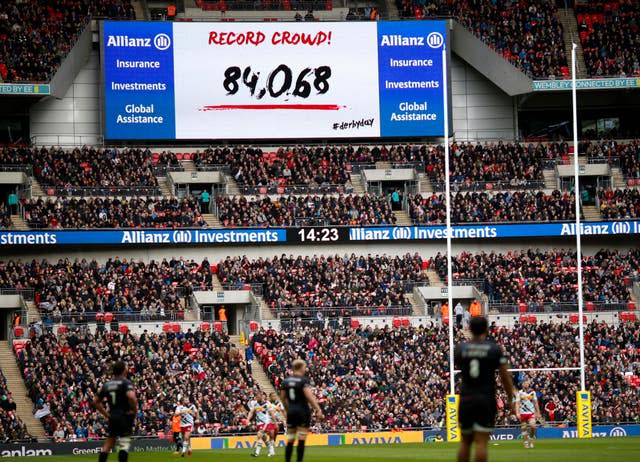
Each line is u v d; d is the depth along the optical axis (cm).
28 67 6738
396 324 6050
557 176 6981
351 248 6769
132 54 6869
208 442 4838
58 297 5906
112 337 5594
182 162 6894
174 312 5912
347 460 3206
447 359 5566
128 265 6253
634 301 6350
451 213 6675
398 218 6781
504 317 6141
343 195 6762
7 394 4941
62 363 5275
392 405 5222
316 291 6166
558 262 6581
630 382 5525
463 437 1561
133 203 6488
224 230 6469
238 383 5322
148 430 4884
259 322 5916
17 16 6925
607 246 6894
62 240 6262
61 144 7025
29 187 6469
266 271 6312
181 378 5244
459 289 6353
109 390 2170
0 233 6156
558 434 5050
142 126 6875
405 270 6419
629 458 2956
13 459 4131
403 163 6994
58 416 4959
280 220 6569
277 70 7025
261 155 6956
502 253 6825
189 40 6944
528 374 5459
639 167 7012
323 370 5438
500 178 6950
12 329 5678
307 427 2317
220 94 6975
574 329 5869
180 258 6450
